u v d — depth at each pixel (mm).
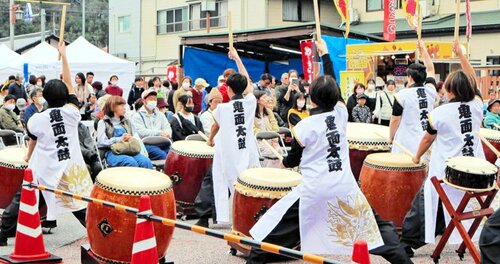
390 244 4922
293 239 4941
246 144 7008
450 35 23656
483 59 22984
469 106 5816
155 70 34656
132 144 8703
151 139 9641
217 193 7074
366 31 25906
